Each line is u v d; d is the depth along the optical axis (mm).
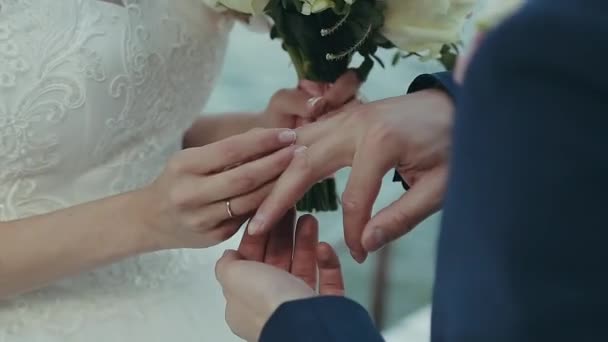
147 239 1124
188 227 1089
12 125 1142
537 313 674
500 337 691
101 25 1170
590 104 619
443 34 1130
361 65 1212
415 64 1599
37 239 1130
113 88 1182
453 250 723
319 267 1078
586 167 630
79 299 1208
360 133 1040
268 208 1041
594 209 639
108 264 1152
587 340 668
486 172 670
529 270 668
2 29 1127
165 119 1258
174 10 1218
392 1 1128
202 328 1258
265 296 922
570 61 610
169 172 1083
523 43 626
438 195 1032
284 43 1215
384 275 1988
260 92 1813
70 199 1209
